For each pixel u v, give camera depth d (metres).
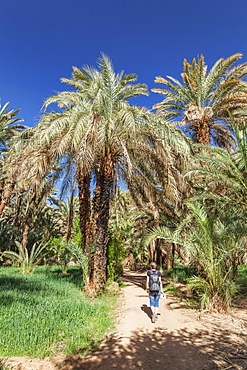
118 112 9.05
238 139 7.62
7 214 30.84
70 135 8.50
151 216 15.62
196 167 8.37
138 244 18.59
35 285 9.79
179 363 3.44
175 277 12.06
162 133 9.12
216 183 9.24
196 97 13.48
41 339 4.23
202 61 12.97
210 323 5.24
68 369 3.36
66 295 8.16
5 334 4.34
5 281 10.56
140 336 4.51
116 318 5.80
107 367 3.39
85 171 8.76
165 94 14.44
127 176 10.51
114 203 12.81
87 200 10.20
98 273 8.73
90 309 6.40
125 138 9.50
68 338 4.50
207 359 3.54
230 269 6.67
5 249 21.58
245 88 13.32
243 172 8.22
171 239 7.67
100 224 9.23
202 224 7.02
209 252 6.70
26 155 9.45
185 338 4.38
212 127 14.01
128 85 10.84
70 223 11.51
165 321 5.42
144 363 3.47
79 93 10.71
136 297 8.41
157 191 11.59
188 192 10.43
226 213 8.10
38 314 5.70
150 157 9.98
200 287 6.69
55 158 9.56
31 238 24.05
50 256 21.52
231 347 3.93
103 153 8.67
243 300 7.12
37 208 25.27
